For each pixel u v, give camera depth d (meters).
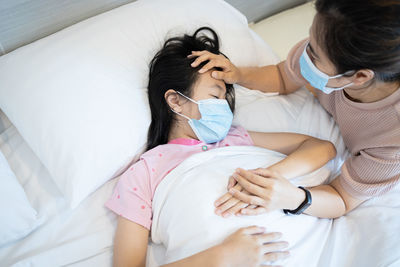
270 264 0.74
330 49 0.66
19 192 0.85
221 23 1.20
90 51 0.97
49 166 0.89
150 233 0.90
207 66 0.96
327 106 1.07
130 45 1.03
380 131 0.85
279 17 1.61
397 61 0.62
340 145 1.07
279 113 1.13
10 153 1.01
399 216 0.84
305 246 0.80
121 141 0.93
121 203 0.88
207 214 0.77
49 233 0.89
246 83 1.13
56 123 0.89
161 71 0.98
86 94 0.92
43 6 1.09
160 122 1.01
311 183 0.94
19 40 1.10
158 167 0.95
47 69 0.93
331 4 0.61
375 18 0.57
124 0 1.25
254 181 0.81
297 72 1.05
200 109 0.96
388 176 0.81
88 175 0.88
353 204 0.90
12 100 0.93
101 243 0.88
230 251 0.70
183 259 0.71
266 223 0.79
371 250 0.79
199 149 1.00
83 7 1.17
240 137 1.05
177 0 1.17
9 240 0.85
